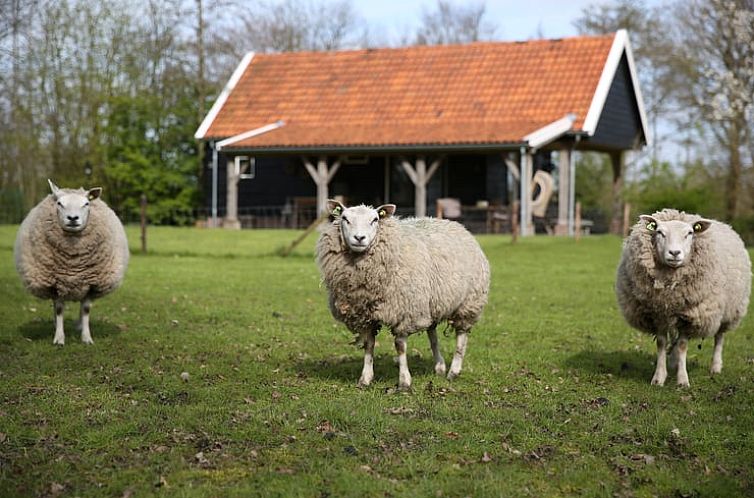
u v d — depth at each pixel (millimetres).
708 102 36469
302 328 12609
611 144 33719
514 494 6074
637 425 7645
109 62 41375
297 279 18422
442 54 36219
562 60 33875
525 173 28953
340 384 9047
